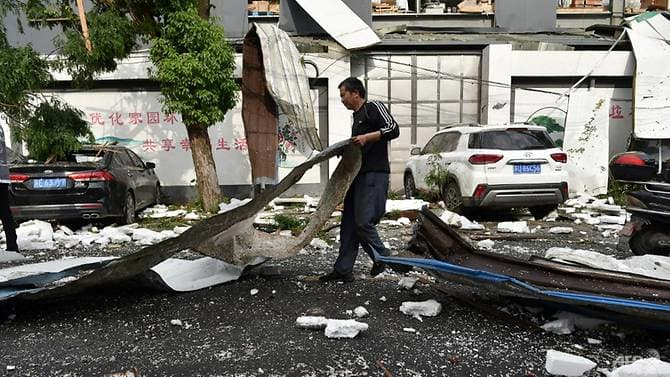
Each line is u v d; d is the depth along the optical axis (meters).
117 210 9.38
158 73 10.45
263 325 3.99
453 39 13.94
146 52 13.01
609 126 14.21
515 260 4.37
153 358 3.47
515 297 4.27
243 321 4.08
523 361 3.40
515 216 10.51
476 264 4.48
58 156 9.56
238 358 3.45
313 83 13.58
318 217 4.96
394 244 7.57
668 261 4.57
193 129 11.21
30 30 13.28
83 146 9.93
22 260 6.54
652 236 6.12
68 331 3.96
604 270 4.18
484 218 10.27
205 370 3.30
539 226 9.29
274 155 12.52
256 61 12.20
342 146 4.51
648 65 13.33
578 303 3.58
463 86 14.15
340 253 5.07
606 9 15.74
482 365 3.35
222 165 13.74
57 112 9.48
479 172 9.53
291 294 4.69
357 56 13.84
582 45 13.97
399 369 3.30
